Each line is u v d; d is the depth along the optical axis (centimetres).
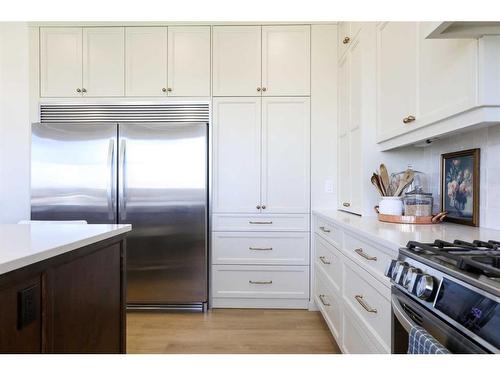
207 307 265
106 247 130
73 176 261
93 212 260
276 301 270
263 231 268
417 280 83
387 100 182
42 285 91
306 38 269
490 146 140
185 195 259
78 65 270
